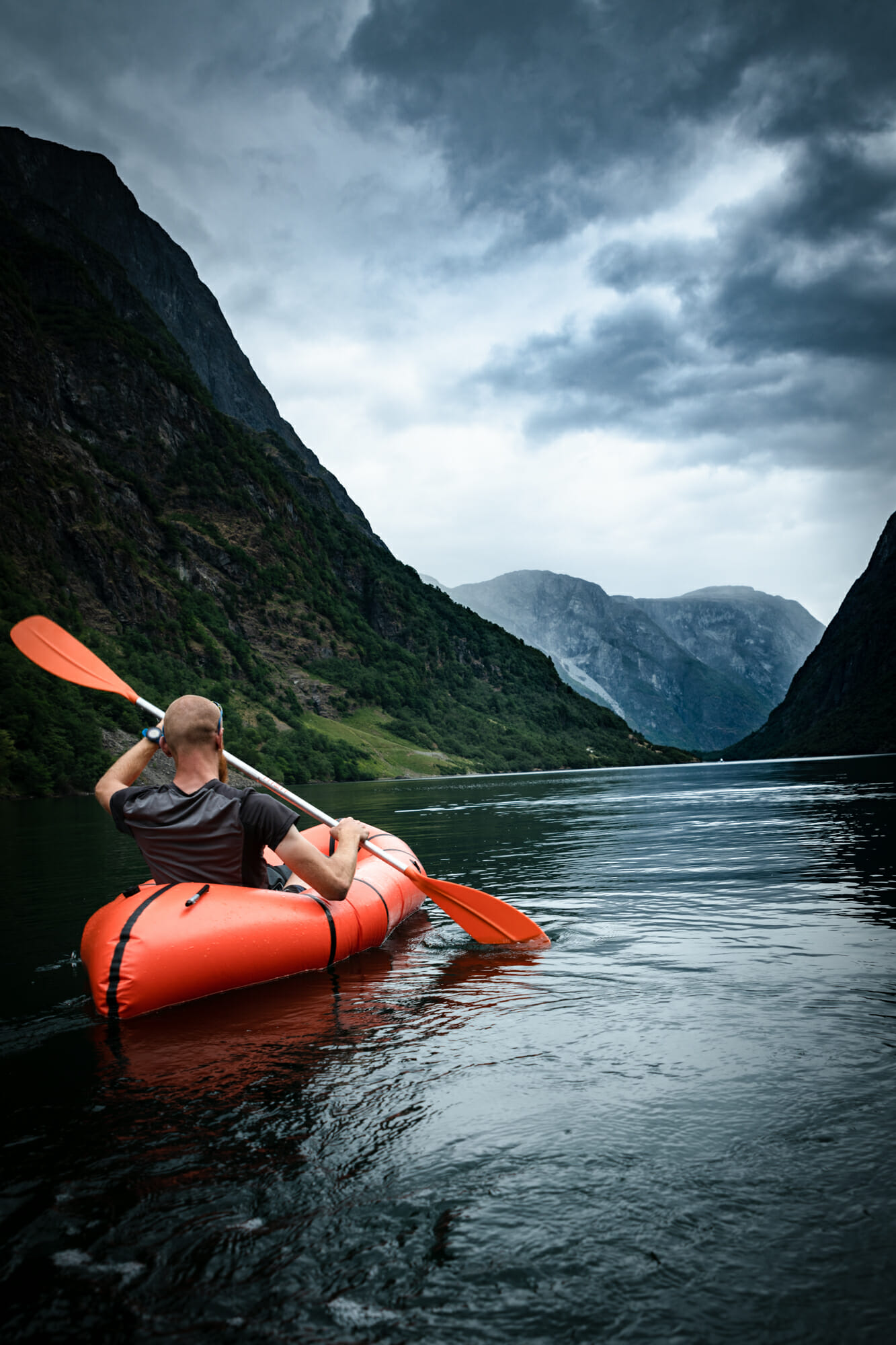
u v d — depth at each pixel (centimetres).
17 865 934
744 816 1377
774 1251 150
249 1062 262
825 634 17500
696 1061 248
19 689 4938
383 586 18138
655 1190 173
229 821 351
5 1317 135
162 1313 135
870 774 3162
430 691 15662
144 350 15888
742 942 416
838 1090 223
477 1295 139
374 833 596
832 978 340
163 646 10700
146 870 831
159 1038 290
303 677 13262
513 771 13438
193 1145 201
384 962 404
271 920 365
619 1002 316
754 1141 194
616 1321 132
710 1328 129
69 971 405
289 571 15262
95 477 12188
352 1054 266
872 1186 173
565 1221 162
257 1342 128
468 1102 223
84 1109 228
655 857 820
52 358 14138
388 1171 185
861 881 611
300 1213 167
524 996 330
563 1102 221
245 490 15725
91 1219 166
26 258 15962
